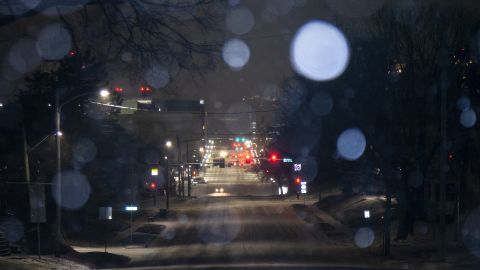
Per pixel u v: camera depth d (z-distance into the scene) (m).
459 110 35.75
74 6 13.84
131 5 14.27
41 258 27.97
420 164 38.22
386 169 35.66
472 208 40.84
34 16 13.76
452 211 42.12
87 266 27.98
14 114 43.94
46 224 37.91
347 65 37.41
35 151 44.91
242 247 39.47
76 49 15.36
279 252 35.31
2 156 43.91
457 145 35.94
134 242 45.06
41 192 25.78
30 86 43.78
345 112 38.50
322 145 50.66
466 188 41.28
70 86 42.22
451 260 26.47
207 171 186.12
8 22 13.01
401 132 37.41
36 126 44.69
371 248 36.56
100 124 60.84
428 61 35.62
